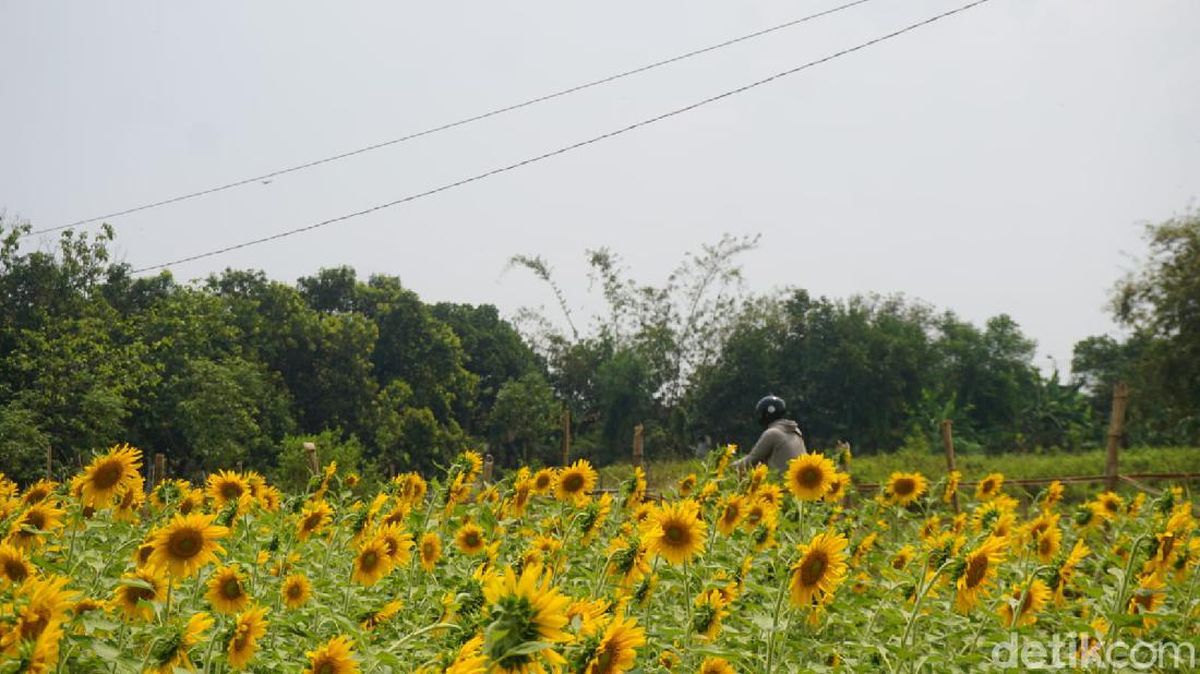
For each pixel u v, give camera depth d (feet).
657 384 183.93
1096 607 15.78
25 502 17.40
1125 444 143.13
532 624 6.86
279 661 12.42
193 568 11.81
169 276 166.09
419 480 21.30
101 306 130.82
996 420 235.20
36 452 100.07
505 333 246.47
